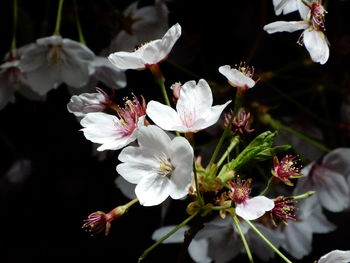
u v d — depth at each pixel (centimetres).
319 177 50
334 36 55
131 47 51
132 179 36
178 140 35
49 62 48
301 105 55
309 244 50
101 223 38
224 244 49
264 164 53
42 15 55
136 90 55
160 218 56
